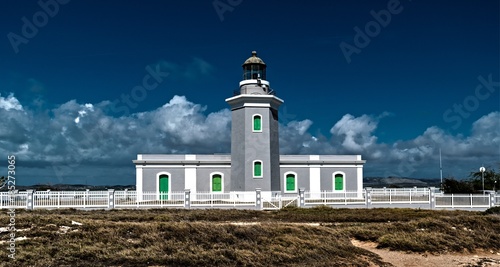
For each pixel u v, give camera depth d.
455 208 32.75
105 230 16.34
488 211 29.38
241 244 16.05
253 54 39.41
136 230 16.55
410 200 33.91
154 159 39.84
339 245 17.27
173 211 28.27
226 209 30.09
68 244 14.69
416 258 17.16
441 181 45.06
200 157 40.84
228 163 40.97
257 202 31.39
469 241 18.86
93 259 13.81
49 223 17.53
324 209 29.84
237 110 38.75
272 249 15.88
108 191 30.00
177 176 40.03
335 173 43.00
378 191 33.94
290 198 33.31
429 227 20.52
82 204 29.47
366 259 16.42
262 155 37.66
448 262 16.83
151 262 13.88
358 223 23.48
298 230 18.28
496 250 18.80
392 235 18.95
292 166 42.22
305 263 15.11
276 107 39.69
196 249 15.06
